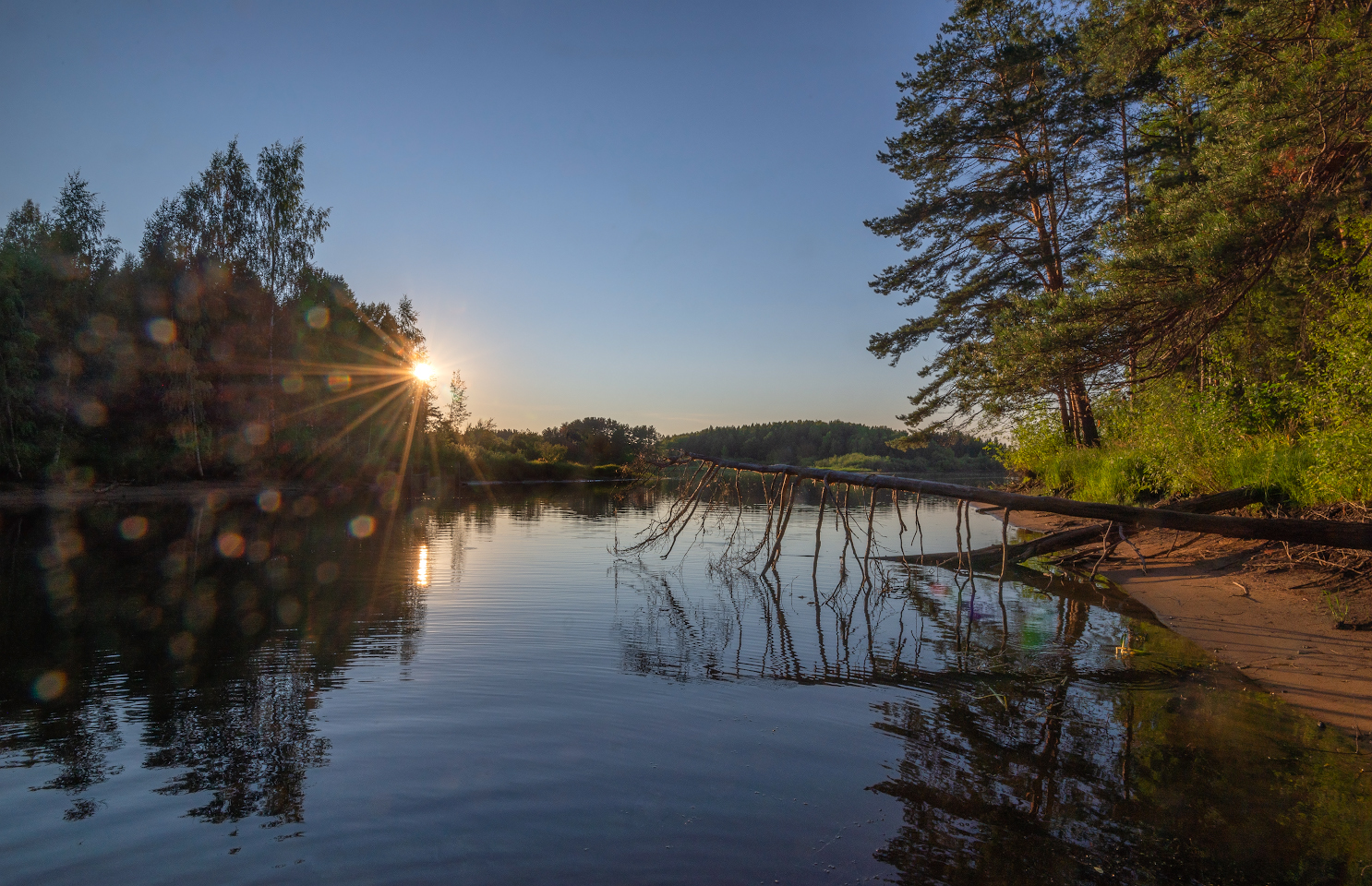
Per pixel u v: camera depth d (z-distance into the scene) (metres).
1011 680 5.30
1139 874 2.74
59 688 4.99
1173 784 3.53
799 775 3.60
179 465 31.12
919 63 22.94
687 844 2.92
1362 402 7.82
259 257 34.38
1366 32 7.79
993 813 3.24
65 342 30.05
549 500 31.34
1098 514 7.32
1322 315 9.30
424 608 7.82
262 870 2.72
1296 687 5.00
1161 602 8.03
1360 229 8.23
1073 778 3.59
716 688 5.05
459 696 4.82
